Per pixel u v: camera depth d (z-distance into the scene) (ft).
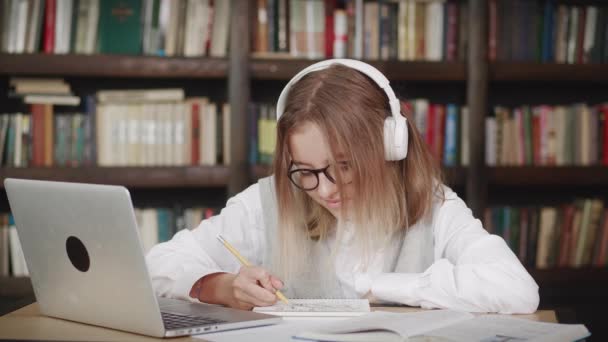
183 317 3.88
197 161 9.37
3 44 9.08
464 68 9.52
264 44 9.41
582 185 10.66
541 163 9.74
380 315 3.82
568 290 9.71
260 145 9.42
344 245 5.25
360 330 3.48
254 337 3.52
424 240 5.17
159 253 5.03
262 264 5.74
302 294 5.33
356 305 4.30
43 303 4.16
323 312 4.06
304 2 9.41
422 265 5.16
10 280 9.06
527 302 4.15
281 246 5.17
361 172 4.54
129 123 9.27
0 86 9.63
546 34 9.68
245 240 5.66
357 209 4.69
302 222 5.21
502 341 3.30
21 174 9.07
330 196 4.57
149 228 9.40
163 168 9.21
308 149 4.47
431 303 4.30
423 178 5.15
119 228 3.44
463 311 4.10
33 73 9.15
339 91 4.53
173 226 9.43
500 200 10.68
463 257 4.56
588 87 10.59
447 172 9.48
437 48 9.57
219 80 10.17
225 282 4.45
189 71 9.21
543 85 10.58
